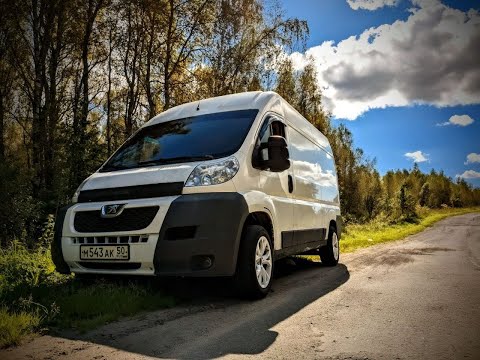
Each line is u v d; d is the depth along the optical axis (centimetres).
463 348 274
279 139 454
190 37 1464
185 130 512
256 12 1520
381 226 2614
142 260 389
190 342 291
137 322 343
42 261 604
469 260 795
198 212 384
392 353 266
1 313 314
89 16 1539
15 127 1797
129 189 422
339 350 273
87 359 259
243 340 295
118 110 1664
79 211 434
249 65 1523
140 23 1513
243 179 435
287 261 837
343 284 540
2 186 932
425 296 445
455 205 9269
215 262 379
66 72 1623
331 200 798
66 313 351
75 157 1227
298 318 357
